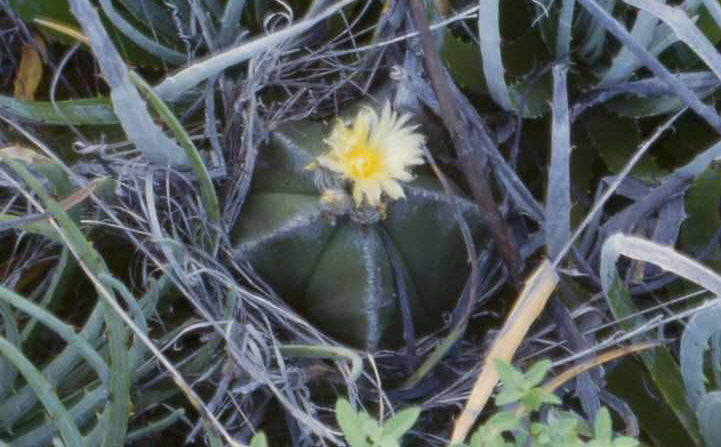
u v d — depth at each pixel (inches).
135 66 41.7
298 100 40.3
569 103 41.7
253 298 38.4
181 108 41.1
